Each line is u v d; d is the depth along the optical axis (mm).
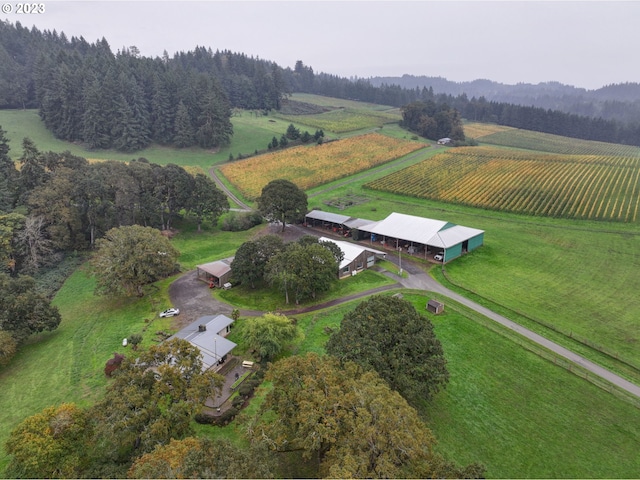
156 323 56438
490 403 41312
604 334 52844
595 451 36125
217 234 94188
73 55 173375
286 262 59875
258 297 63906
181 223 98812
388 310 42000
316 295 64125
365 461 25688
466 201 109875
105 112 145000
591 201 104750
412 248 80438
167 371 33875
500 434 37688
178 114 154250
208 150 159125
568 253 78875
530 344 50625
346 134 191875
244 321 56250
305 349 49719
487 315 57406
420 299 62312
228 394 42000
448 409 40344
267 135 178250
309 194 122188
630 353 49031
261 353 45875
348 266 70375
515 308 58938
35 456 28656
